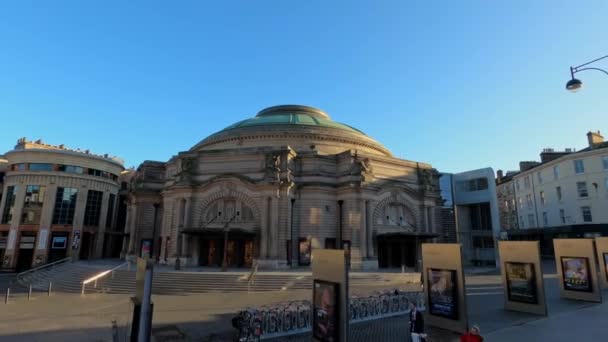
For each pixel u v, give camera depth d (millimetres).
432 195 55375
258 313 17328
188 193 48250
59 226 71188
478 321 20250
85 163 76438
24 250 69125
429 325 19859
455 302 18688
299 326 18328
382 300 21781
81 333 18406
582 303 26109
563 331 17922
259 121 61688
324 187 48125
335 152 56000
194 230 43219
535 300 22172
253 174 48219
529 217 70438
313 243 46406
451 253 19156
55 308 24984
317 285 16000
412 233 46188
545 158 67438
